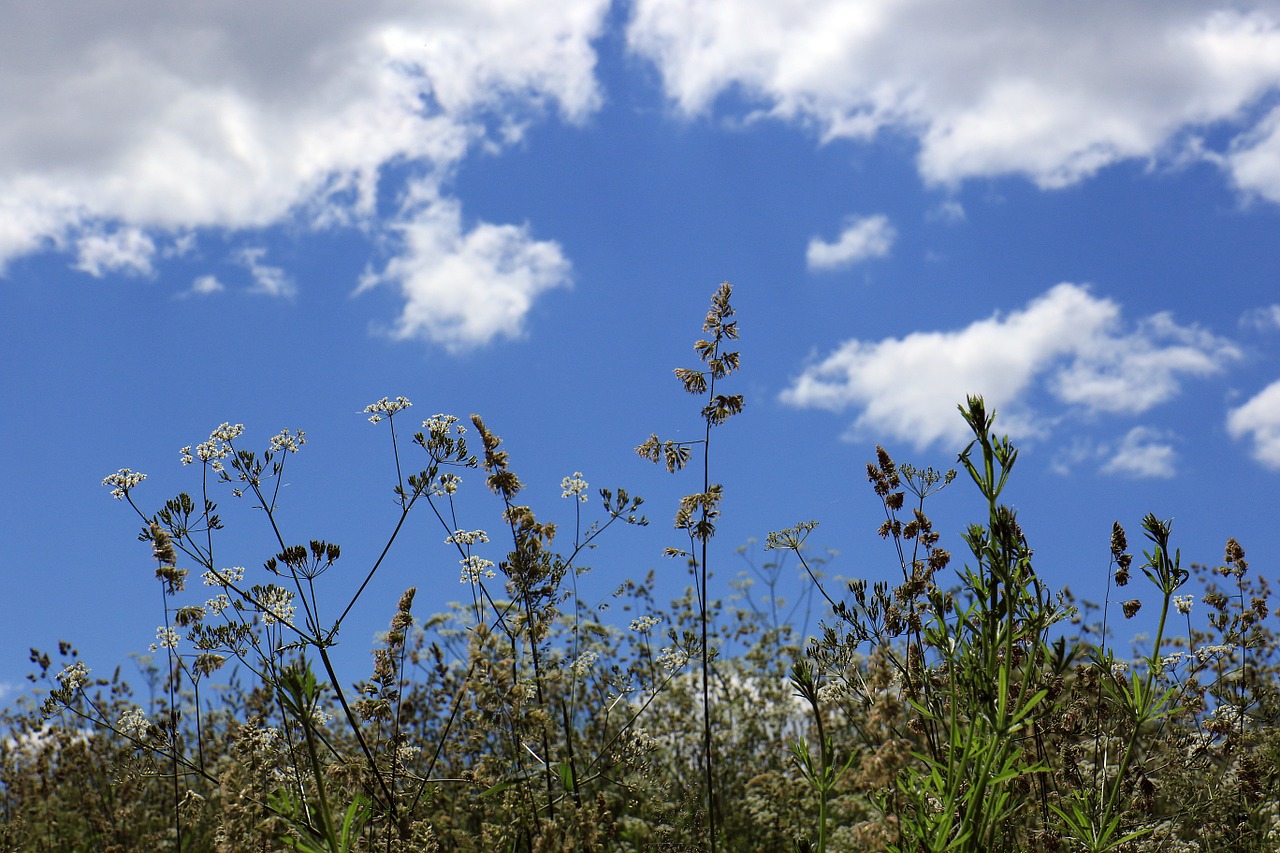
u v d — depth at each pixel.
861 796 5.26
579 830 4.86
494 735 6.66
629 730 6.11
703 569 6.00
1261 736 5.75
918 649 4.65
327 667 4.88
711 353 6.25
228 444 5.21
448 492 5.39
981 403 3.27
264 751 5.02
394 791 5.12
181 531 5.18
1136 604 5.09
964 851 3.31
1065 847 4.35
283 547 4.93
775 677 8.84
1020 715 3.26
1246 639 5.51
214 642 4.99
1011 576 3.25
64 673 5.95
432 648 7.03
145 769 6.11
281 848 4.79
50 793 8.48
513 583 5.53
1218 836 5.23
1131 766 4.98
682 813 7.28
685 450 6.18
